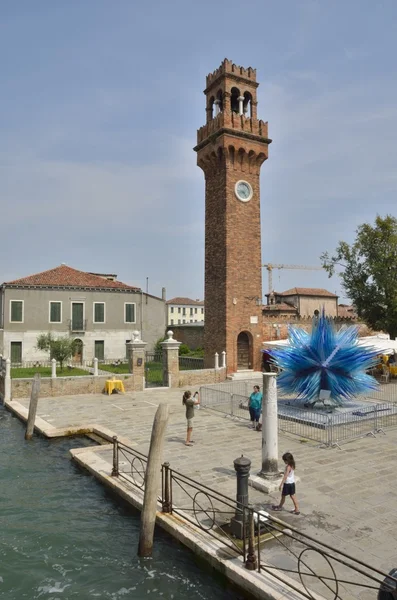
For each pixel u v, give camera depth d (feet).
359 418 62.64
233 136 116.88
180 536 31.73
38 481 46.16
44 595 28.45
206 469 43.98
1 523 37.55
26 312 148.77
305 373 70.44
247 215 119.55
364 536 30.30
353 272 122.72
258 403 59.26
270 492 37.78
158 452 32.24
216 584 28.30
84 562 31.81
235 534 30.68
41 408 76.18
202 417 67.51
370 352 70.23
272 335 131.95
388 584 20.90
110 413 71.77
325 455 48.06
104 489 43.27
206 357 121.39
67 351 126.72
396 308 113.60
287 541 29.89
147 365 136.26
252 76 122.42
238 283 116.57
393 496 36.99
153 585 29.04
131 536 35.19
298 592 23.73
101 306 160.56
